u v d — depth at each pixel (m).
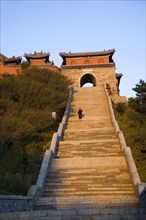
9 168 16.47
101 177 16.28
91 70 54.00
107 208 11.28
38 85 30.47
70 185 15.52
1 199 10.66
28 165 17.59
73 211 10.77
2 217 10.33
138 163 19.84
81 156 19.92
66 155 20.28
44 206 12.98
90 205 12.70
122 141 21.00
